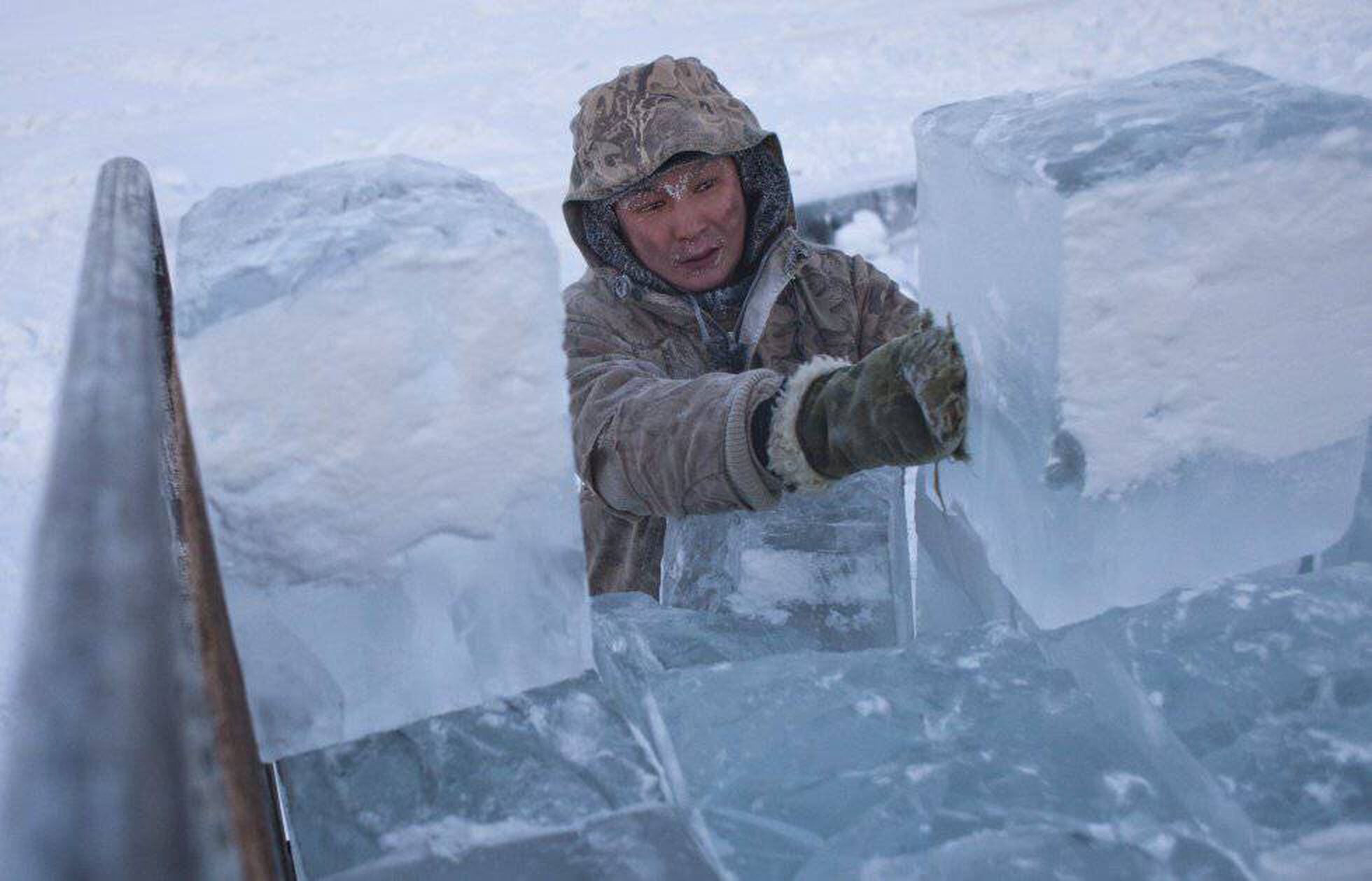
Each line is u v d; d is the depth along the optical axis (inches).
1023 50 282.7
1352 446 37.9
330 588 35.3
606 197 65.9
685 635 46.1
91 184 245.6
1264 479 37.5
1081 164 33.4
